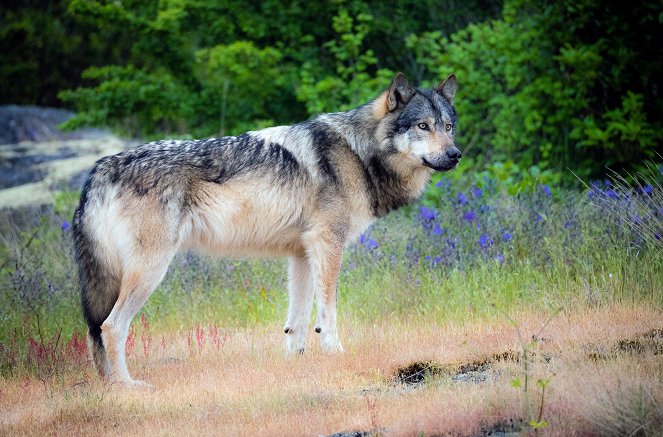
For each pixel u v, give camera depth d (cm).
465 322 1446
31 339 1380
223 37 2952
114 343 1270
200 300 1733
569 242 1645
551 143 2445
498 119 2441
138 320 1677
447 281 1605
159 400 1156
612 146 2194
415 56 3005
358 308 1612
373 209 1441
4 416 1129
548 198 1823
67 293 1758
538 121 2403
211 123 2870
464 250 1725
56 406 1141
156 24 2883
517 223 1752
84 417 1098
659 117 2386
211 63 2723
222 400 1134
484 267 1599
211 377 1253
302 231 1396
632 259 1496
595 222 1700
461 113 2533
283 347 1422
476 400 1002
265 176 1362
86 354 1378
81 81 4588
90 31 4575
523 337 1277
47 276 1842
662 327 1238
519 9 2525
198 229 1353
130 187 1310
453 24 2978
